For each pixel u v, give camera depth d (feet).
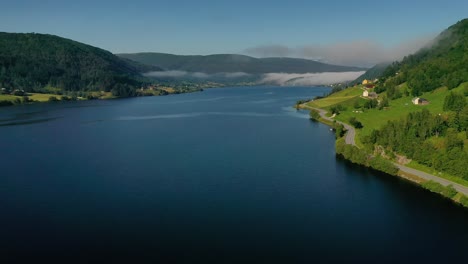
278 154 584.40
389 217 352.28
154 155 583.17
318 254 291.17
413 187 422.00
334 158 555.69
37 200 393.09
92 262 280.72
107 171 495.41
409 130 518.37
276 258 286.05
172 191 419.95
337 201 390.01
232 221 345.31
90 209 370.94
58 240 310.45
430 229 329.52
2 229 328.90
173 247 301.43
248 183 445.78
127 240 311.68
